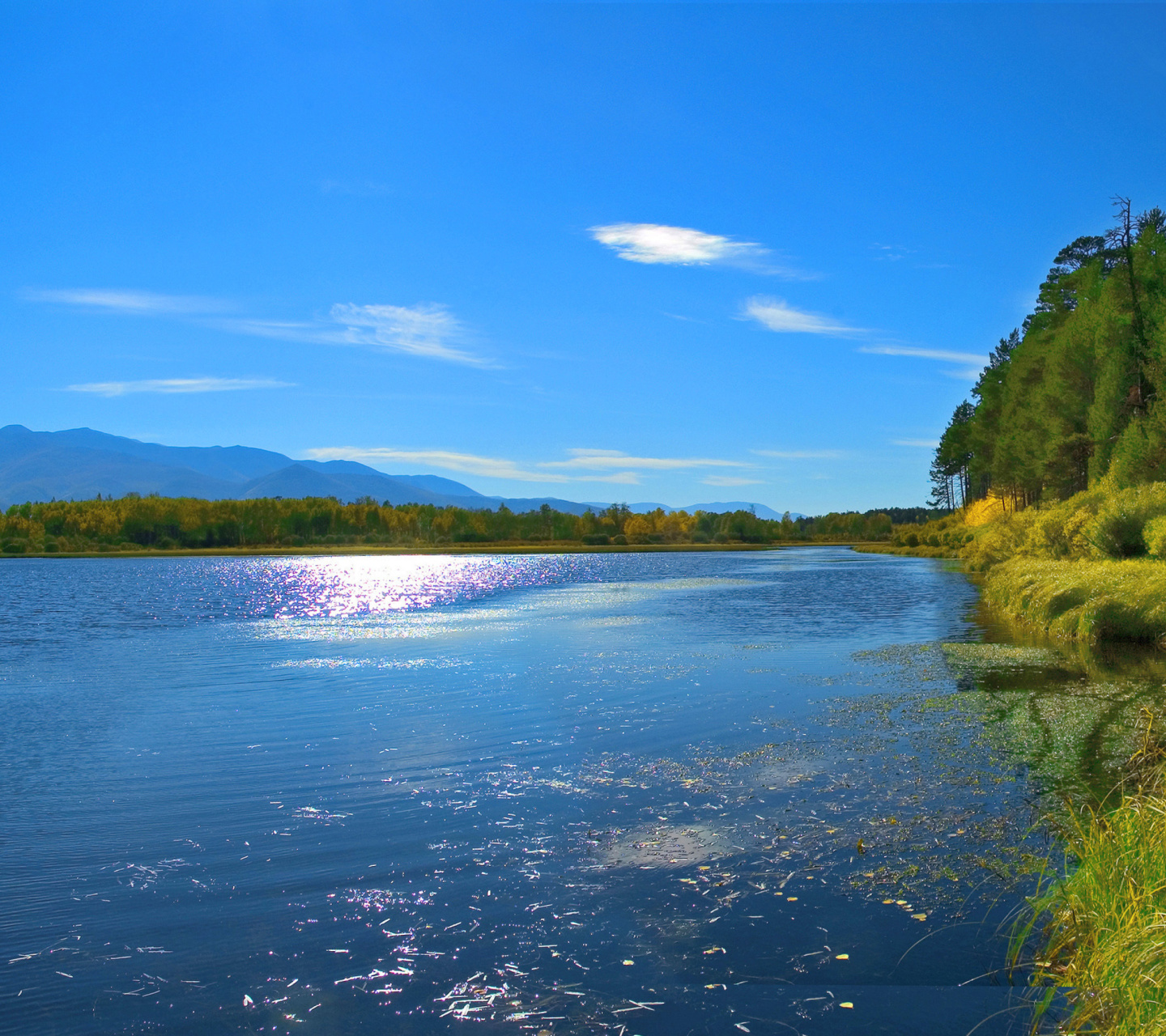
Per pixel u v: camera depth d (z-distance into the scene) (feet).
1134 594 68.85
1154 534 86.99
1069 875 21.50
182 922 21.31
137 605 137.80
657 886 22.98
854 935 20.02
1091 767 32.83
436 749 38.73
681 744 39.04
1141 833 20.18
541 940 20.07
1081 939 18.48
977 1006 16.80
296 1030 16.40
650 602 126.11
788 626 88.33
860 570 221.25
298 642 82.43
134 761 37.50
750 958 18.99
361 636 86.69
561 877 23.75
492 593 156.25
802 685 53.62
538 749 38.58
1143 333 154.92
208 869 24.80
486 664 64.80
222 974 18.74
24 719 46.83
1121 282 159.63
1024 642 70.74
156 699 52.37
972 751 36.06
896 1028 15.99
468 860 25.17
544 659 67.31
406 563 340.18
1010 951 18.92
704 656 67.10
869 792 30.81
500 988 17.88
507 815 29.22
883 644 72.08
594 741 39.78
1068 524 116.26
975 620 90.99
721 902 21.89
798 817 28.40
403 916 21.45
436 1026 16.49
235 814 29.89
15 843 27.17
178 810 30.45
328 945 20.01
